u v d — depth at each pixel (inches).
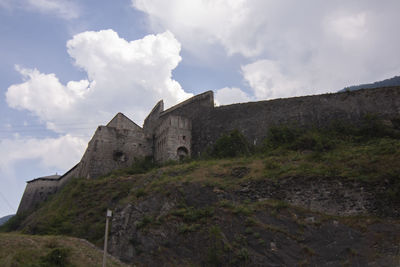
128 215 1026.1
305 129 1390.3
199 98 1878.7
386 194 806.5
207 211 912.3
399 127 1202.6
